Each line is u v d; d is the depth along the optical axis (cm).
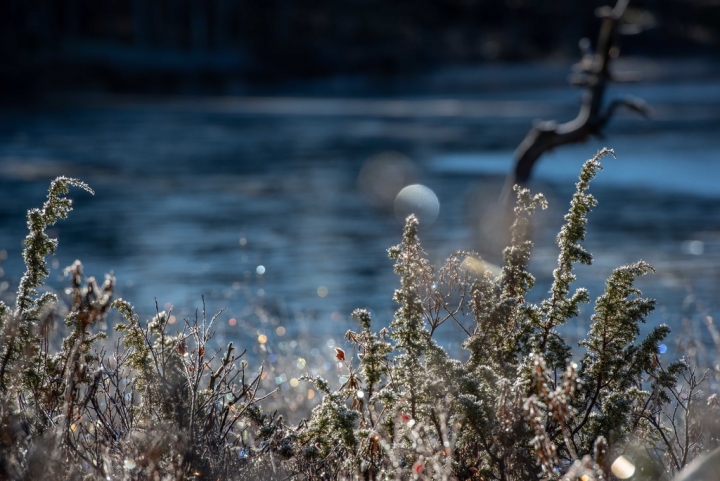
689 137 5281
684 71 14550
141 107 9500
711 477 342
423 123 7425
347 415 435
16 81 10756
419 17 17975
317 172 4266
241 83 13275
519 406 402
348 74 14388
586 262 460
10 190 3422
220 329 1078
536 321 464
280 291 1662
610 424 436
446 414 432
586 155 4478
